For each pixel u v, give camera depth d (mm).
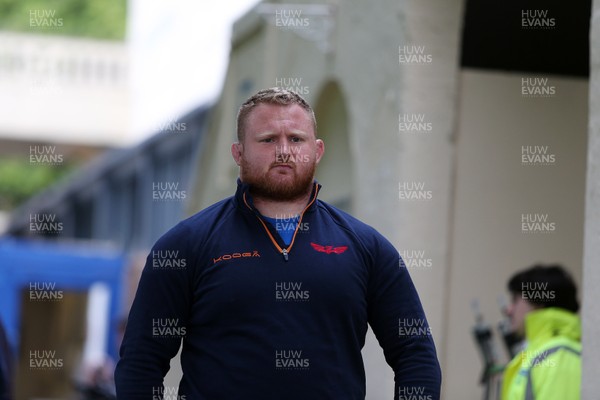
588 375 16750
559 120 26906
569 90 26969
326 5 31578
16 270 50062
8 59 78562
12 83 78500
